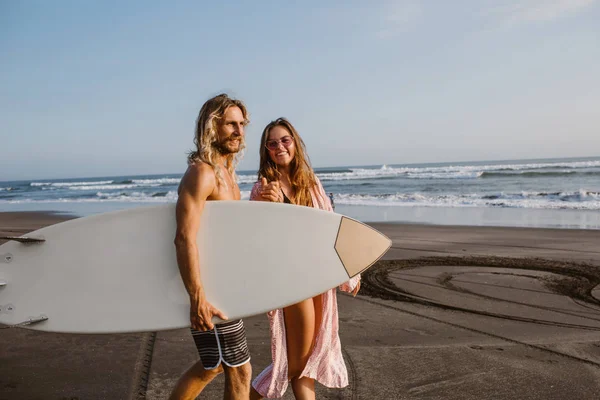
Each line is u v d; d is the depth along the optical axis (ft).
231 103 6.28
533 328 11.94
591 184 74.95
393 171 180.86
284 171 7.53
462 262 20.44
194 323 5.86
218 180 6.11
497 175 105.09
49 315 6.55
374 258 6.95
